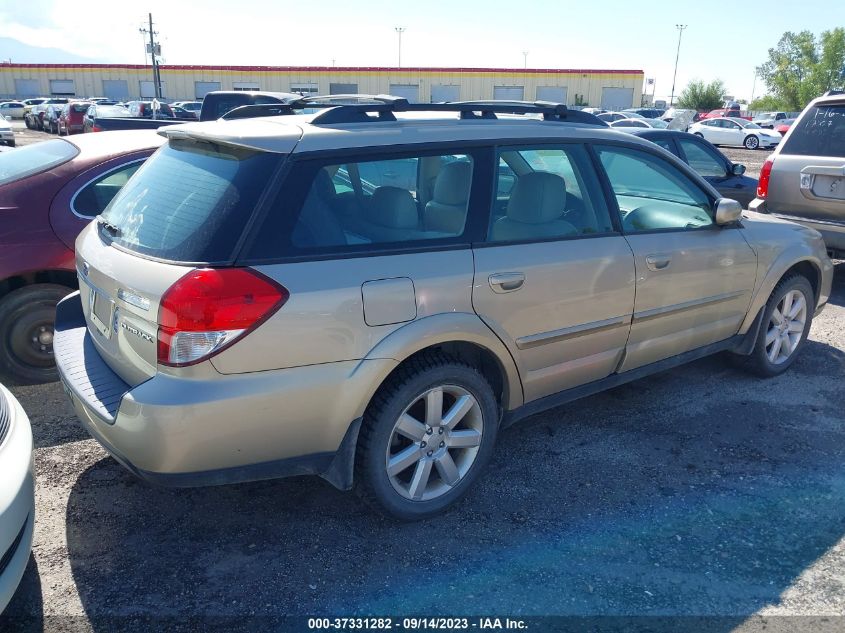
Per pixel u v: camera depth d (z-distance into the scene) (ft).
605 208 11.80
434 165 10.21
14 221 13.85
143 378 8.75
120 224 10.07
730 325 14.23
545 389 11.46
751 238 14.07
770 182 22.80
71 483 11.21
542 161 11.25
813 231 15.93
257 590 8.87
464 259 9.91
